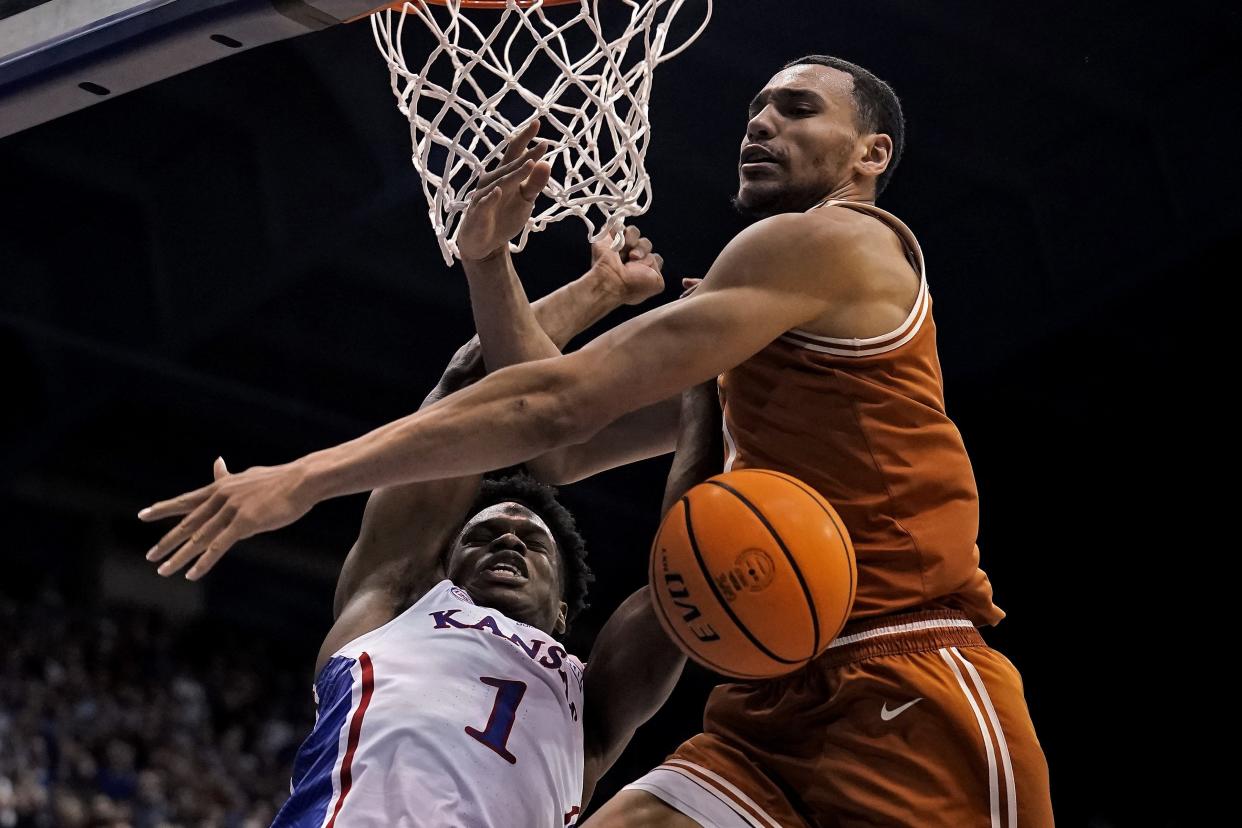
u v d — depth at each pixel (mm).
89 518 13453
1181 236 8727
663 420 2980
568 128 3262
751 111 2750
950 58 8484
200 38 2670
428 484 3064
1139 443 11477
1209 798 12508
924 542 2377
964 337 9570
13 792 9328
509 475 3301
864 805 2314
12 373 10805
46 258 9906
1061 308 9172
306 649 14453
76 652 11953
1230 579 12211
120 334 9750
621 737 2990
